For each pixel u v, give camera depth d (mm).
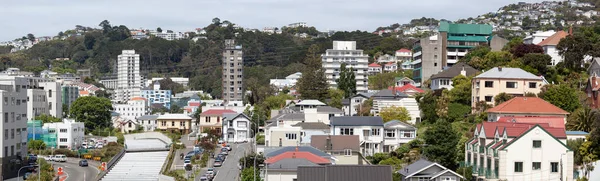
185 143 185000
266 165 99062
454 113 139875
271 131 139875
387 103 152250
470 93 140625
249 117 187500
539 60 153000
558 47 155750
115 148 176125
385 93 166125
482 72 152875
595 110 109500
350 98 183875
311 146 119062
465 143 110000
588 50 152500
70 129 183000
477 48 189750
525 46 165750
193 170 137875
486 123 102750
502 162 94562
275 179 98375
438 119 139875
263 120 189375
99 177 138250
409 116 145625
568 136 102562
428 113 143500
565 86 128500
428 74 199875
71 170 149125
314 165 97500
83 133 194375
